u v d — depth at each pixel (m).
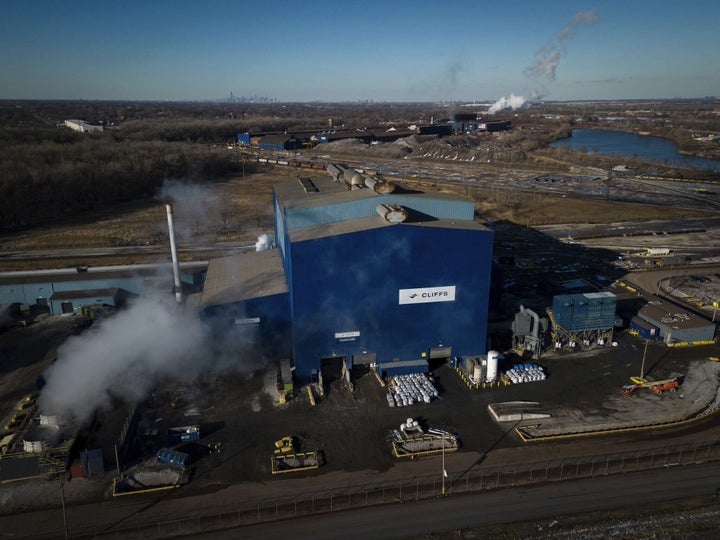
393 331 42.78
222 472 31.72
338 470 31.89
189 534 27.09
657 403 38.84
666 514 27.95
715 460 32.69
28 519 28.14
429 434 35.03
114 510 28.78
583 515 28.00
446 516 28.11
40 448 31.78
